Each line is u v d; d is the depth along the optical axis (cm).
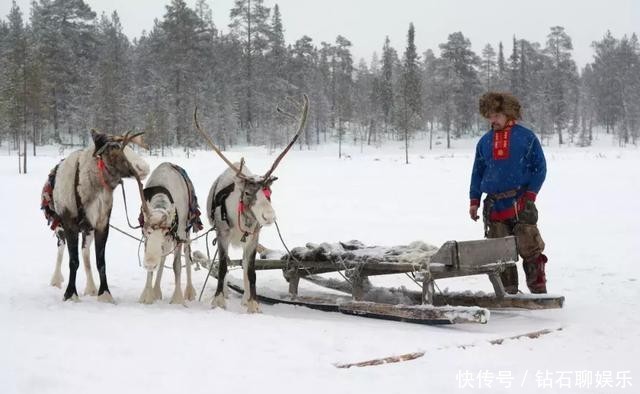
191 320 702
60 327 655
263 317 732
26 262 1182
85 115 6762
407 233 1586
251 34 9288
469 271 722
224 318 720
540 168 759
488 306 752
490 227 789
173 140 7012
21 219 1841
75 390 471
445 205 2219
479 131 9869
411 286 1009
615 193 2377
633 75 10450
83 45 8631
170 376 505
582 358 579
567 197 2306
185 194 873
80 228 848
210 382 494
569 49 10331
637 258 1159
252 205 789
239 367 533
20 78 4569
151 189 840
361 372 529
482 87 10262
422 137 9331
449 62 9675
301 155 6638
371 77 12044
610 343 627
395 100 9206
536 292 770
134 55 10244
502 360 570
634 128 9050
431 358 569
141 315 723
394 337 635
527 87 10156
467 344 612
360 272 790
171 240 846
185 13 8206
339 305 792
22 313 728
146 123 5919
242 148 7388
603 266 1091
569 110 10062
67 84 7438
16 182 2867
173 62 7900
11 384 478
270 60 9244
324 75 11056
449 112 8700
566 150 7400
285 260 855
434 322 698
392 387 494
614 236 1449
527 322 710
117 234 1573
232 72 8950
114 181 825
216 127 7356
